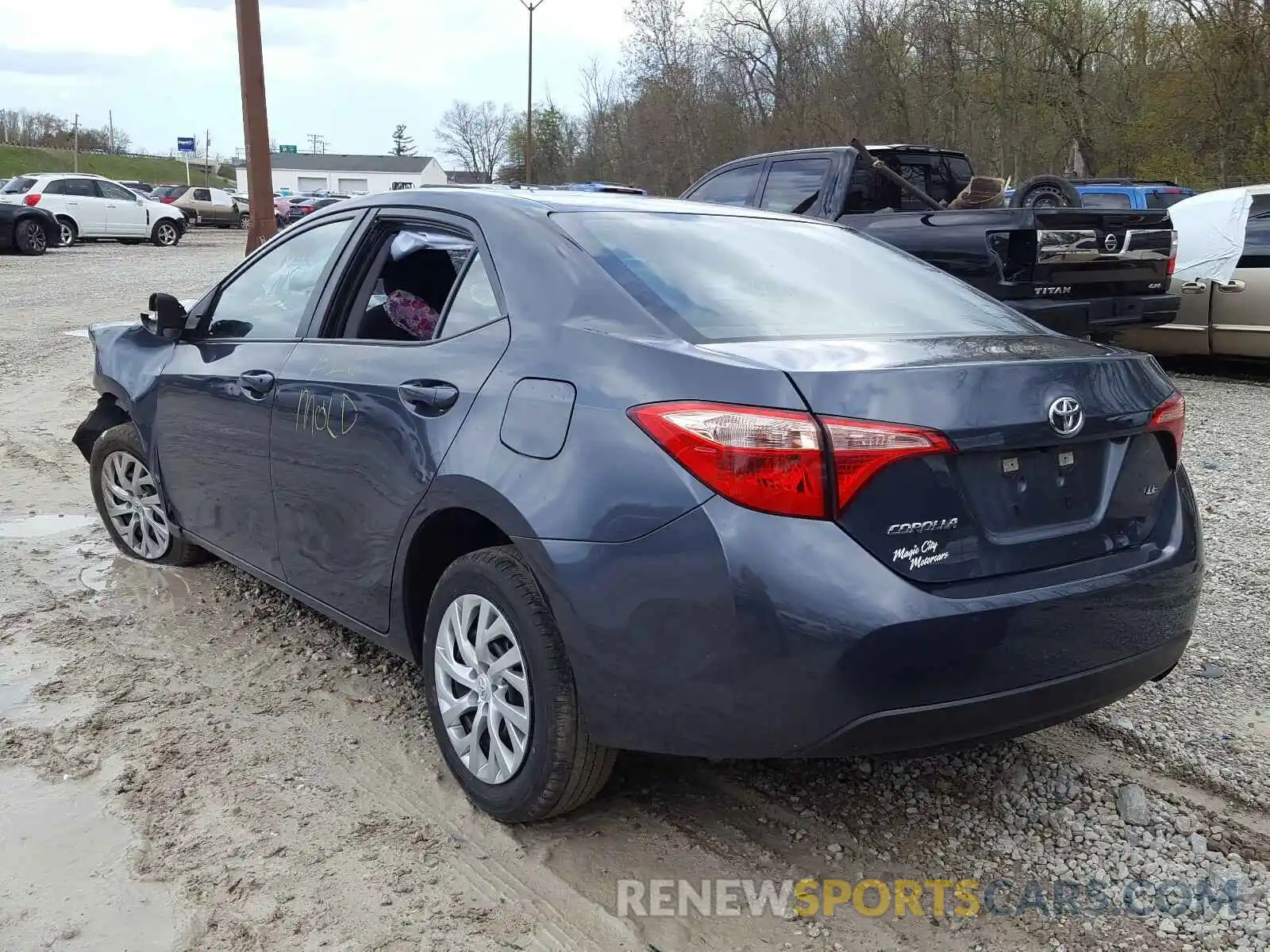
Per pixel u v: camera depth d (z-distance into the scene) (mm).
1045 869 2869
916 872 2854
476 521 3092
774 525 2398
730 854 2914
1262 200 9648
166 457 4594
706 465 2453
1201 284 9867
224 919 2600
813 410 2406
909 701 2416
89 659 4062
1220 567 5070
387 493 3240
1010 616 2477
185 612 4555
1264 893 2754
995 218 7816
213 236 41406
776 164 9461
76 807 3076
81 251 28656
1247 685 3898
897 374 2488
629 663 2578
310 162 118312
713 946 2557
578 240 3107
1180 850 2943
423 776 3279
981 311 3449
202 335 4520
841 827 3051
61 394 9289
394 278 3609
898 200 9586
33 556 5227
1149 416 2873
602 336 2787
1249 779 3268
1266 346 9617
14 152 112125
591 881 2785
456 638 3092
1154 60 28391
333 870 2801
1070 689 2621
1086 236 7961
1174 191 15172
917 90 34250
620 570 2557
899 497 2434
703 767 3355
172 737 3480
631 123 45469
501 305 3119
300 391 3654
